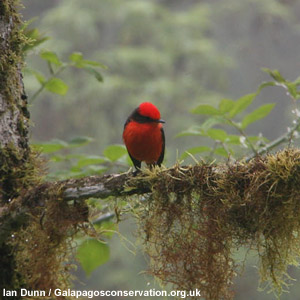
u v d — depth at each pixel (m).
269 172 5.43
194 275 5.93
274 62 33.88
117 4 30.97
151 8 31.12
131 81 29.80
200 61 30.78
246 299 20.20
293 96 8.42
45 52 8.49
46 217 5.96
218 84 31.28
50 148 8.62
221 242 5.80
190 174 5.76
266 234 5.71
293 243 5.74
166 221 5.92
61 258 6.12
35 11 34.12
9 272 6.11
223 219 5.72
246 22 34.22
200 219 5.85
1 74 6.40
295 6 33.94
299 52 33.59
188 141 28.64
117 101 29.72
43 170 6.87
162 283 6.19
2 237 6.10
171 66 30.78
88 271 8.45
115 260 26.02
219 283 5.90
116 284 25.47
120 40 32.06
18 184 6.36
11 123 6.44
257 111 8.49
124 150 8.55
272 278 5.79
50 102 30.97
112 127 29.92
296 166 5.36
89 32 30.36
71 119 30.20
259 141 8.70
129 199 6.05
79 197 5.93
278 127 32.28
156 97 29.20
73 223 5.98
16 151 6.43
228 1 33.47
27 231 6.16
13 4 6.62
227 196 5.57
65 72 29.56
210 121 8.62
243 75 34.22
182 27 31.45
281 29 33.66
